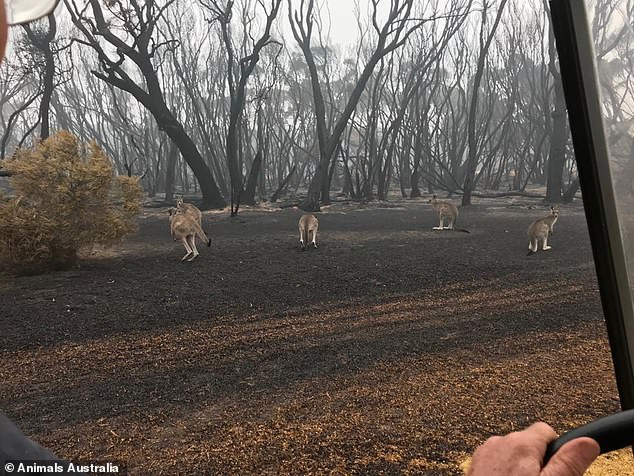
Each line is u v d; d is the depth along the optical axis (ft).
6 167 17.02
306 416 8.16
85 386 9.21
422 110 46.19
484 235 22.40
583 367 9.34
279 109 54.08
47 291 14.26
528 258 17.47
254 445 7.59
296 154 55.72
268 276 16.02
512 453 2.10
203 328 11.73
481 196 39.65
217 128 44.52
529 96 52.90
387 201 38.58
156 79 30.01
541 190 45.16
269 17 33.17
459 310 12.49
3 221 16.21
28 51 27.37
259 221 28.02
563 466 1.99
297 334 11.37
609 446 2.26
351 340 10.94
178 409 8.50
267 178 57.67
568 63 2.90
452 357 9.89
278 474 7.04
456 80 49.57
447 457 7.20
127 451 7.57
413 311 12.55
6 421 1.88
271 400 8.61
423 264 16.92
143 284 15.11
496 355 9.91
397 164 50.19
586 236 20.83
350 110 33.45
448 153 52.42
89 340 10.94
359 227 25.53
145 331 11.56
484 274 15.53
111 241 18.13
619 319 3.04
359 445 7.48
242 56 40.14
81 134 46.06
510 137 49.90
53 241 16.88
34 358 10.16
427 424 7.88
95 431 7.93
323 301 13.53
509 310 12.30
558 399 8.34
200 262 18.06
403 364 9.59
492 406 8.29
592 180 2.96
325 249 19.99
